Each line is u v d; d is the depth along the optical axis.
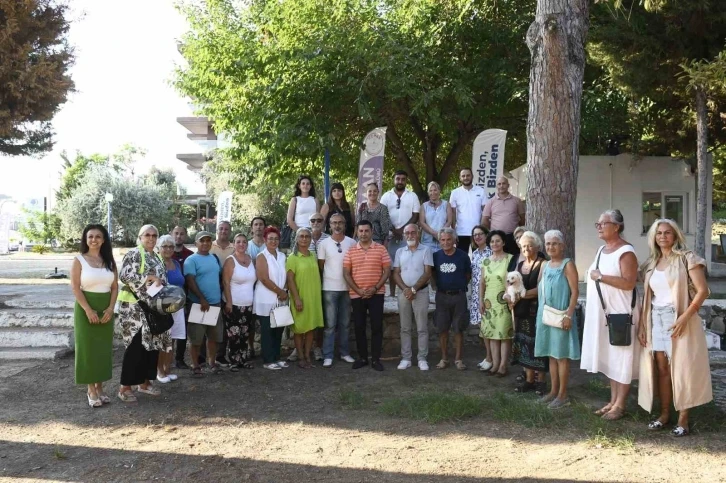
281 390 6.72
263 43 14.73
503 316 7.09
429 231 8.80
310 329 7.74
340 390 6.59
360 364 7.74
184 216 39.41
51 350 8.27
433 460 4.64
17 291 12.29
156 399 6.39
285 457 4.74
